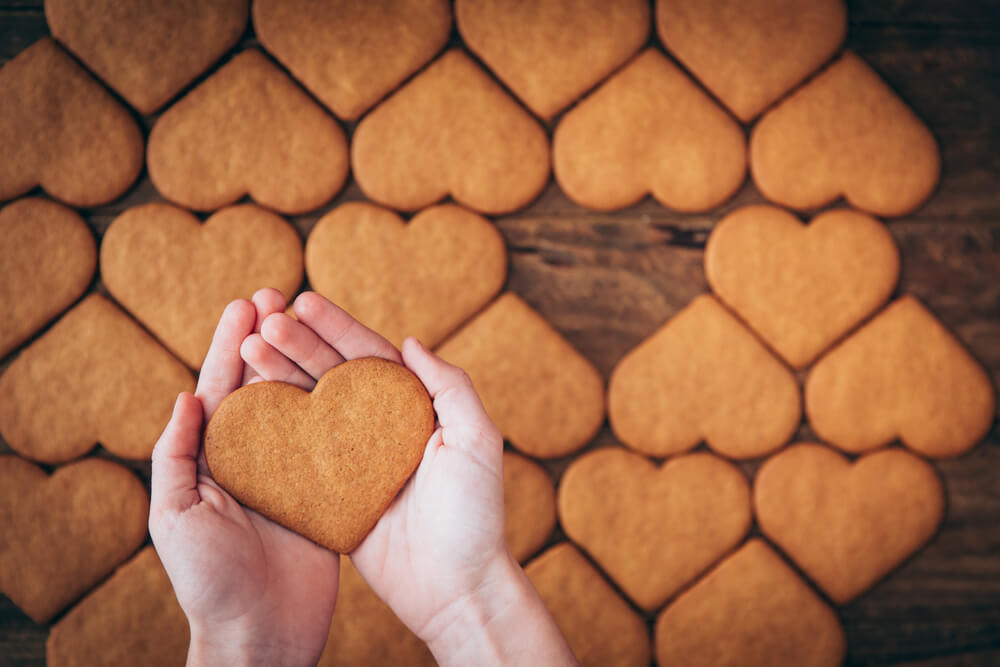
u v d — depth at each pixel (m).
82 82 0.64
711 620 0.66
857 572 0.66
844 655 0.66
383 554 0.54
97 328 0.64
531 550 0.65
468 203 0.65
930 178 0.65
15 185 0.64
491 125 0.64
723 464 0.65
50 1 0.63
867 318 0.65
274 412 0.54
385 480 0.54
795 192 0.65
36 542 0.64
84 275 0.64
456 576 0.54
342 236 0.64
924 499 0.66
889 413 0.65
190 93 0.64
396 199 0.64
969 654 0.67
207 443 0.54
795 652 0.66
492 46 0.64
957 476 0.66
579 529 0.65
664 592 0.65
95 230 0.64
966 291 0.66
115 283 0.64
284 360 0.55
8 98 0.64
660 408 0.65
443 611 0.54
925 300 0.66
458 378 0.55
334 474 0.54
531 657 0.53
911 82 0.66
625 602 0.66
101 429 0.64
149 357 0.64
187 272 0.64
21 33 0.64
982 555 0.66
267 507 0.54
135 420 0.64
